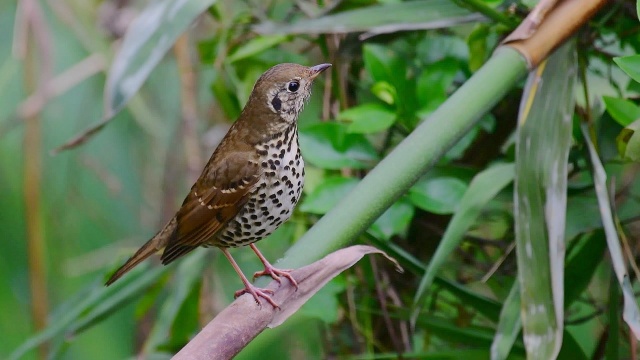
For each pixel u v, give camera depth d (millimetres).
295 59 9523
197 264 9203
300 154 7598
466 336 8086
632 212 8805
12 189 12109
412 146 6309
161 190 11094
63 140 11273
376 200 6215
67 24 10422
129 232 11156
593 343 9523
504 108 8758
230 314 5859
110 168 11070
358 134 8125
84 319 8703
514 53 6578
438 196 7742
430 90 8078
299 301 5977
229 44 9406
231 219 7488
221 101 9602
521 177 6621
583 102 8547
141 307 9555
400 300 9031
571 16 6613
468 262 9148
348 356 9484
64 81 10234
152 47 7160
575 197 7922
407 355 8078
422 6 7840
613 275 7191
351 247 6074
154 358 9008
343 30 7836
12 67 10867
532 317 6340
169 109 10852
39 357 11188
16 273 11914
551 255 6430
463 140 8102
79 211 11172
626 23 8023
